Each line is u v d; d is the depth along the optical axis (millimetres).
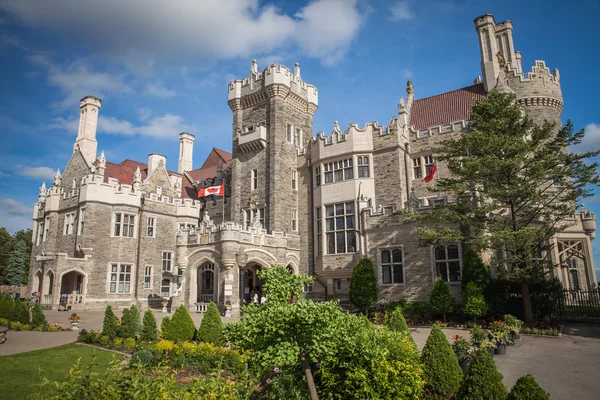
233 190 39125
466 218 20953
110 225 35969
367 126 33500
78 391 6188
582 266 30516
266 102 38344
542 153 20312
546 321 20609
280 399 8477
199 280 32469
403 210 23844
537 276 20016
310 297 33719
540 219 26578
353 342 7938
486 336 15117
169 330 16562
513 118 21891
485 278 21297
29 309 24578
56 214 38969
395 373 7828
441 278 22562
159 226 39344
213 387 6750
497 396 6848
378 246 26766
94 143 41594
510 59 37531
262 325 7105
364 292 25562
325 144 35094
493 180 21531
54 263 33156
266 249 32188
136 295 36469
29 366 13578
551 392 10703
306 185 37000
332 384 8094
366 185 32594
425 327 21719
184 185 48969
